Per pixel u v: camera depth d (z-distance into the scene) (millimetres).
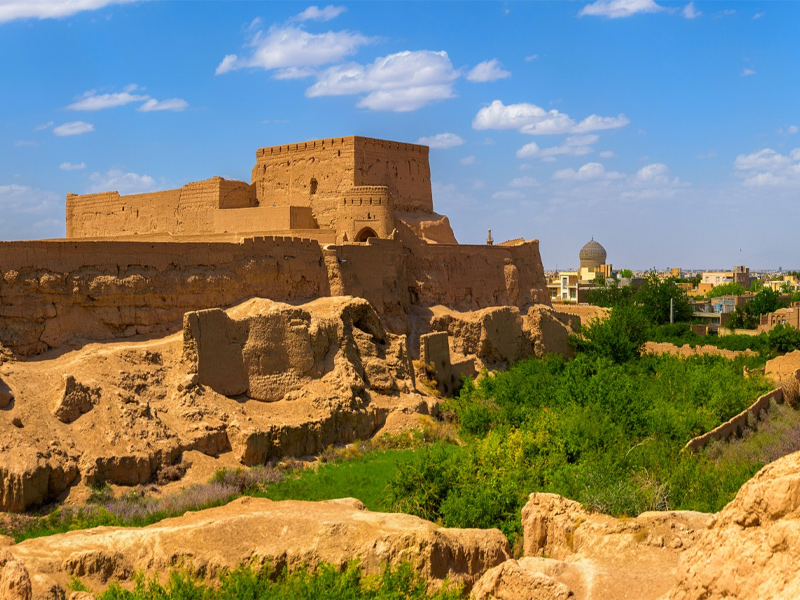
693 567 14727
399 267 53781
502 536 22969
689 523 22484
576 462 32812
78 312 37531
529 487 29969
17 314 35562
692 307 110562
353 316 45469
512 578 18422
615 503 24750
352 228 54438
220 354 38156
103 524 26828
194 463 33375
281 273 45312
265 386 39219
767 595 13320
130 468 31531
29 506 28656
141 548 21656
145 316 39438
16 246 35938
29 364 34875
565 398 42750
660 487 27188
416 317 54125
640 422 38719
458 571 21531
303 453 37156
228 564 21172
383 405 42000
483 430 40781
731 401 45031
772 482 13883
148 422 33438
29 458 29062
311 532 22188
